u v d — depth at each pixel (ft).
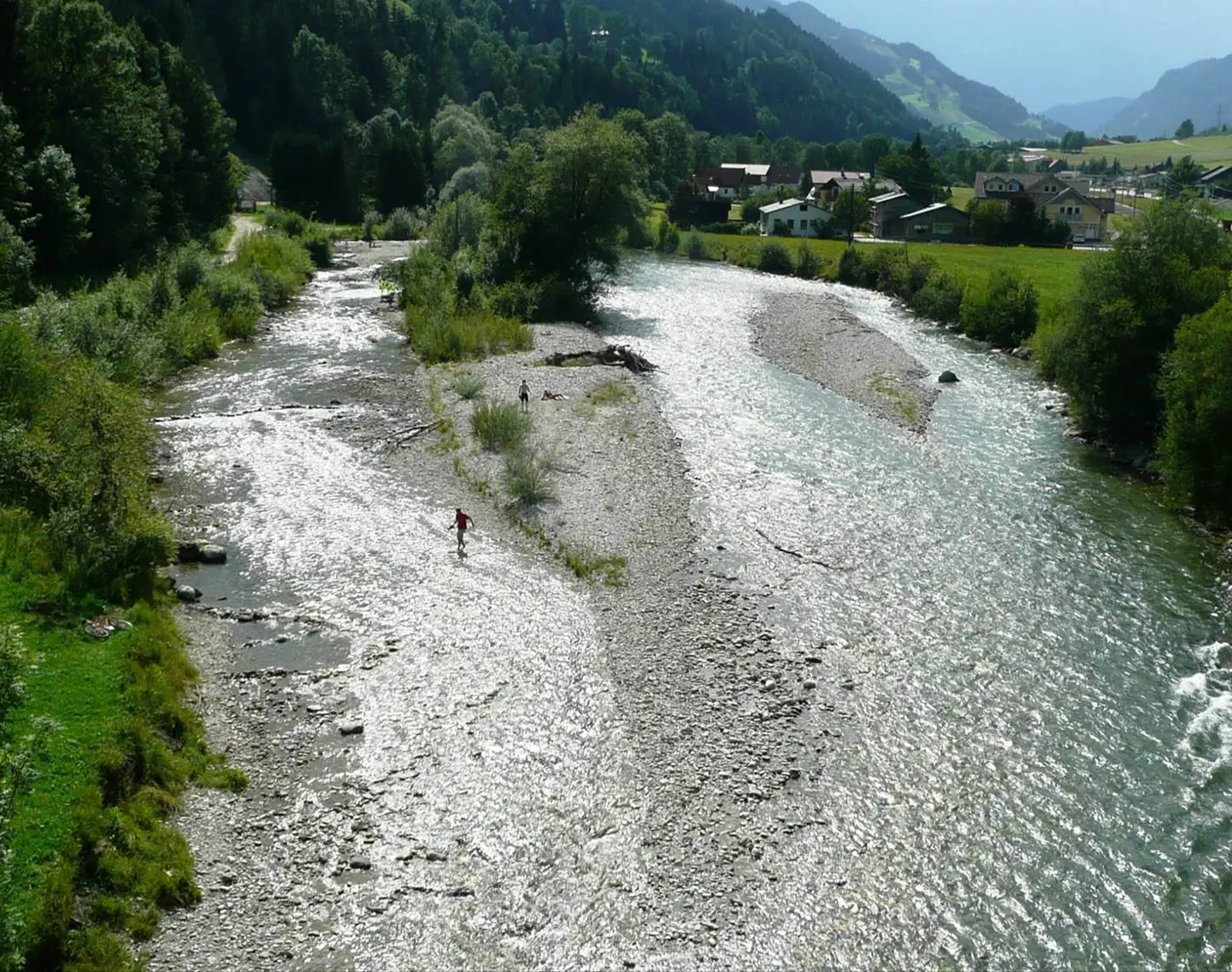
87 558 91.81
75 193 218.18
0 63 231.50
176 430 143.23
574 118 246.88
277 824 66.95
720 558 108.06
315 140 435.94
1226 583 105.40
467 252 251.19
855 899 62.08
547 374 173.37
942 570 107.34
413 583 101.04
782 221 463.42
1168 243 149.38
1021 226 426.51
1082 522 121.70
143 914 57.36
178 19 476.13
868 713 80.94
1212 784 73.26
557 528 113.19
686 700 81.56
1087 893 63.10
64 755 65.62
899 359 203.62
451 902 60.70
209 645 88.89
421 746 75.36
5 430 102.27
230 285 209.56
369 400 158.10
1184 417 119.96
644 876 63.16
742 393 173.27
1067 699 83.66
